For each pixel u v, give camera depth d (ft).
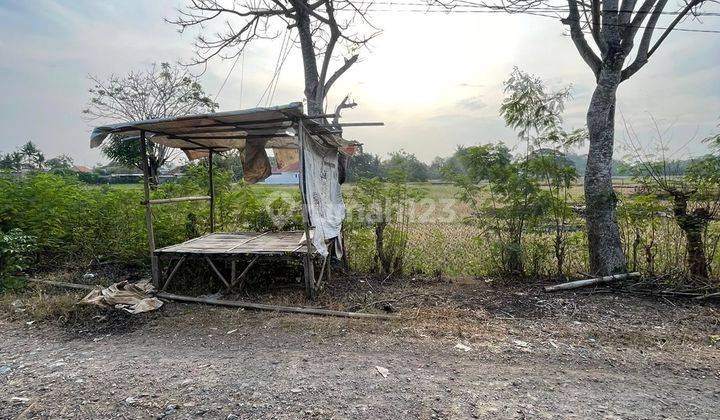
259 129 19.01
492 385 10.71
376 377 11.15
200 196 25.09
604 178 20.42
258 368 11.76
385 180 23.49
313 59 29.22
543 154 20.99
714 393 10.38
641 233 20.35
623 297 18.54
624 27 19.66
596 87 20.48
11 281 19.98
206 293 19.52
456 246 27.68
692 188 18.81
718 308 17.02
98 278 22.16
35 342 14.11
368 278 22.62
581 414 9.30
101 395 10.20
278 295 19.07
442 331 14.74
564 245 21.45
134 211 24.98
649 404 9.78
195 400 9.91
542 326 15.37
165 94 55.01
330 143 22.17
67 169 30.89
